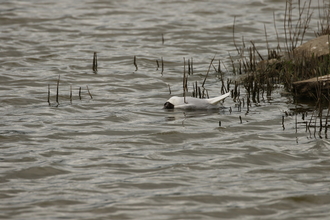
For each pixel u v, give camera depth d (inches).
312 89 566.6
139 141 434.9
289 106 540.4
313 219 304.8
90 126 476.7
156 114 514.3
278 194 335.9
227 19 1042.1
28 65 736.3
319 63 629.6
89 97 582.9
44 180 358.0
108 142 432.8
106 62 761.0
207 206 320.8
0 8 1109.1
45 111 526.3
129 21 1032.2
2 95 583.5
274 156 399.5
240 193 337.7
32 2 1184.2
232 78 668.7
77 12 1099.9
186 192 339.0
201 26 987.3
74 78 669.9
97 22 1024.9
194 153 407.8
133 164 385.4
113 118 501.4
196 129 464.1
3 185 348.8
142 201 326.6
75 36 924.0
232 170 375.6
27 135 449.7
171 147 422.3
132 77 677.9
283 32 930.7
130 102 562.9
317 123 475.8
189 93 602.2
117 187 346.9
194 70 714.8
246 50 824.3
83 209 316.2
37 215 308.7
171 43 878.4
